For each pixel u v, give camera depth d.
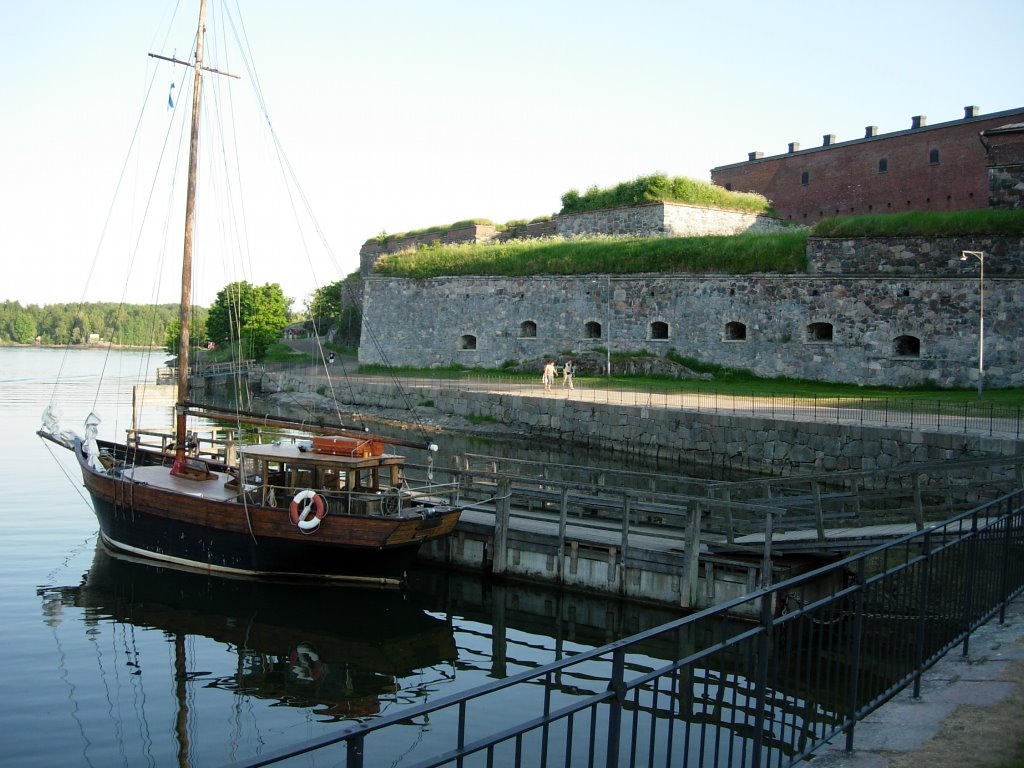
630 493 15.23
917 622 6.77
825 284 34.81
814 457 24.97
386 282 51.41
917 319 32.47
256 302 74.88
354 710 11.21
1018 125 34.84
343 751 9.93
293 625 14.40
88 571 17.16
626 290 41.31
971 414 25.31
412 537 15.72
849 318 34.16
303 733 10.50
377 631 14.20
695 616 4.81
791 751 5.54
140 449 22.06
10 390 59.16
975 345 31.12
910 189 49.03
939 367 31.94
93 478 18.50
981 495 20.47
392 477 16.64
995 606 8.37
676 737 9.19
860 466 23.72
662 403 31.69
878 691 6.56
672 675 4.75
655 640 13.56
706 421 28.31
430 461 18.22
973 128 46.09
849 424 24.27
